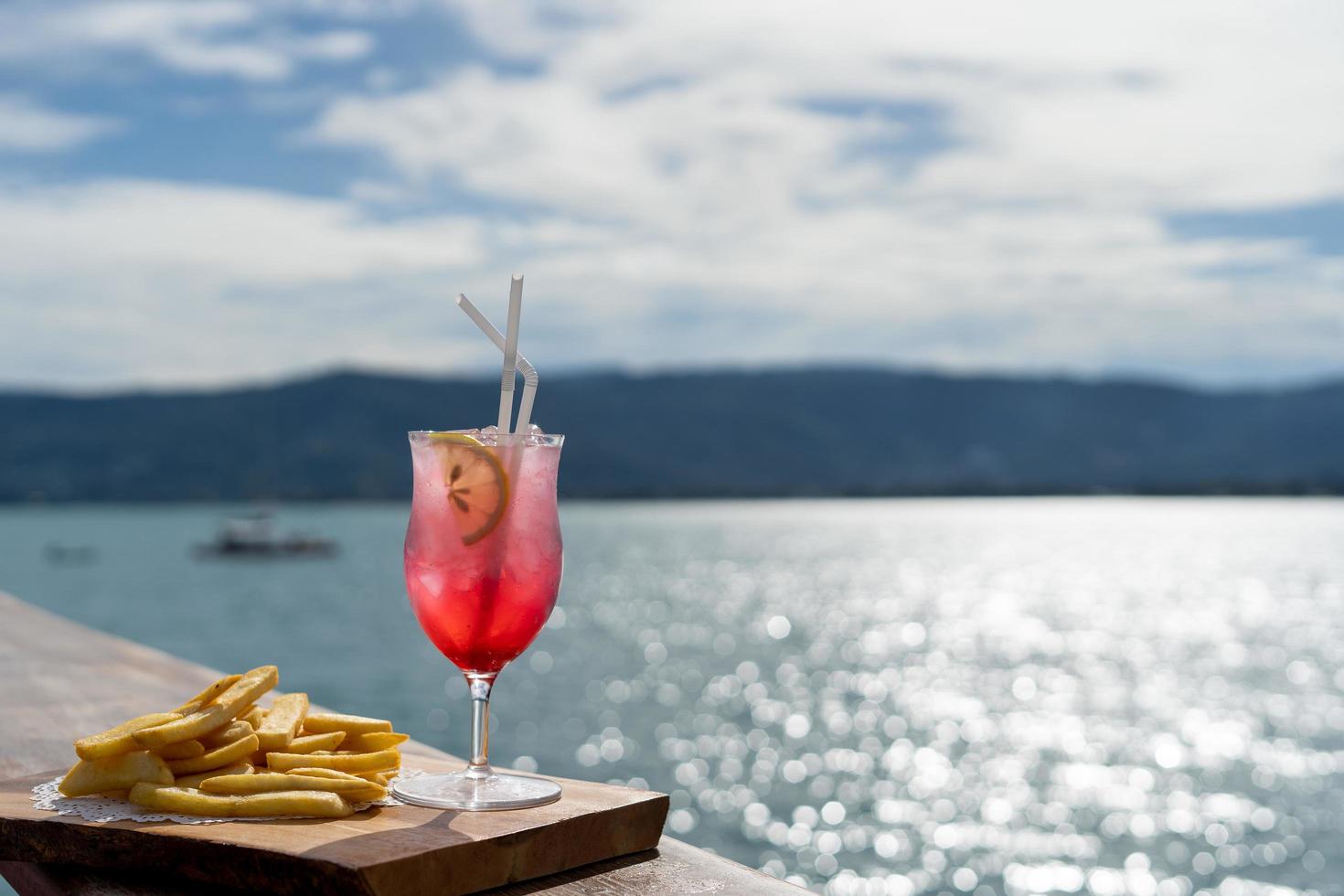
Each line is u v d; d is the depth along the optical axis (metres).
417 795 1.48
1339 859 26.64
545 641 69.06
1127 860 26.75
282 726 1.57
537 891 1.33
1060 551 161.50
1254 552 158.12
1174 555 153.50
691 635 71.75
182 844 1.31
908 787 34.19
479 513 1.55
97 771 1.44
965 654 63.59
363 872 1.21
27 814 1.38
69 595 94.19
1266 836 28.73
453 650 1.60
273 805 1.38
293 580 110.88
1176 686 52.84
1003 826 29.95
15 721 2.16
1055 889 24.69
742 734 42.06
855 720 44.91
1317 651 64.25
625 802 1.49
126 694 2.42
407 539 1.65
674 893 1.33
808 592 102.00
